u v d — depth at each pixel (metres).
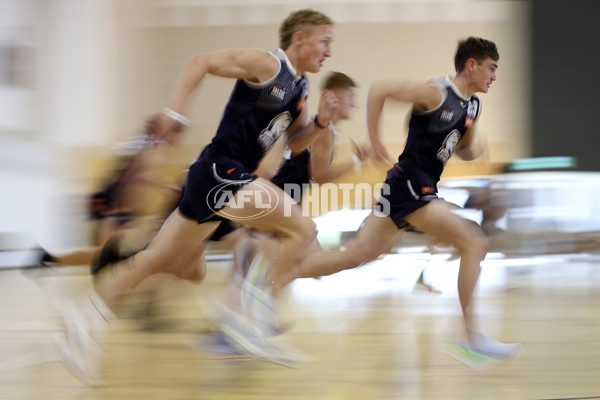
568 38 23.45
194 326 9.48
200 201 6.73
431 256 17.48
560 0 23.14
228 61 6.61
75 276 15.22
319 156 9.22
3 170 17.78
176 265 7.98
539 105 23.69
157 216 12.46
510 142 23.73
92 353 6.56
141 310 10.20
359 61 22.72
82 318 6.60
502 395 6.00
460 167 18.67
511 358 7.18
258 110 6.78
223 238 8.80
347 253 7.89
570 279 14.88
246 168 6.95
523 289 13.34
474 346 7.19
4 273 16.08
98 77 22.27
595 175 18.91
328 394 6.08
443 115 7.23
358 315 10.42
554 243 18.17
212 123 21.97
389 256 18.41
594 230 18.38
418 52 22.84
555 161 21.28
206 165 6.75
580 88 23.55
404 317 10.22
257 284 7.31
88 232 17.16
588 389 6.19
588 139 23.95
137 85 22.75
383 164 7.52
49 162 18.86
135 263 7.01
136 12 22.64
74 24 22.05
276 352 7.13
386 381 6.54
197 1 22.89
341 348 8.05
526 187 18.25
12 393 6.15
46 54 21.84
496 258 17.81
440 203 7.31
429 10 22.81
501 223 17.89
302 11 6.90
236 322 7.05
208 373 6.92
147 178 12.45
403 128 22.03
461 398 5.91
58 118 21.75
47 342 8.43
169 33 22.95
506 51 23.39
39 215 17.36
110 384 6.48
